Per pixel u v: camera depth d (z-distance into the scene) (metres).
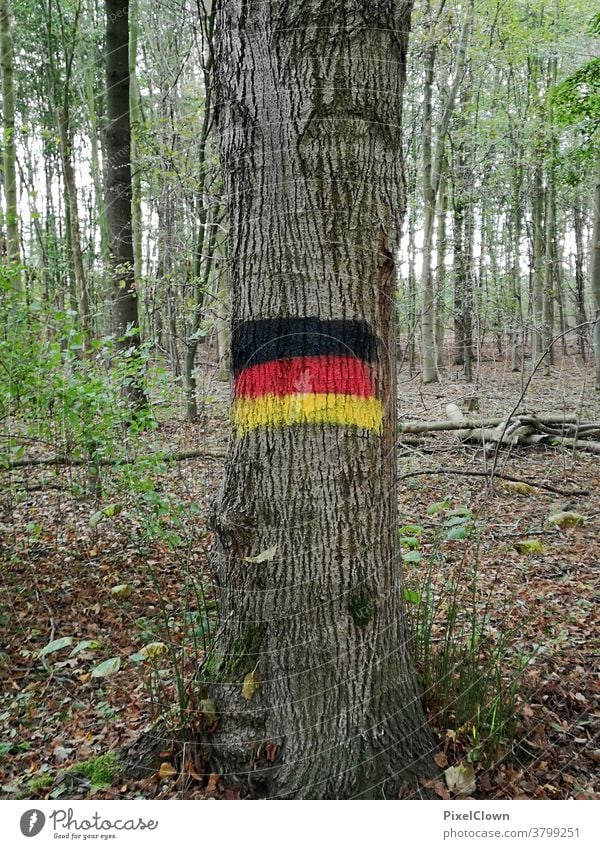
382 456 2.15
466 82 13.10
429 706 2.42
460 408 9.89
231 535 2.17
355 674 2.07
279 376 2.06
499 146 12.84
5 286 3.71
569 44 12.54
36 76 11.64
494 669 2.76
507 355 15.92
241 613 2.19
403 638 2.25
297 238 2.03
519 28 12.34
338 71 1.98
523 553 4.25
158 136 8.14
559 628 3.38
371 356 2.10
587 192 14.64
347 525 2.06
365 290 2.07
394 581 2.21
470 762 2.20
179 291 8.44
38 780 2.36
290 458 2.06
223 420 7.63
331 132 2.00
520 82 14.63
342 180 2.02
